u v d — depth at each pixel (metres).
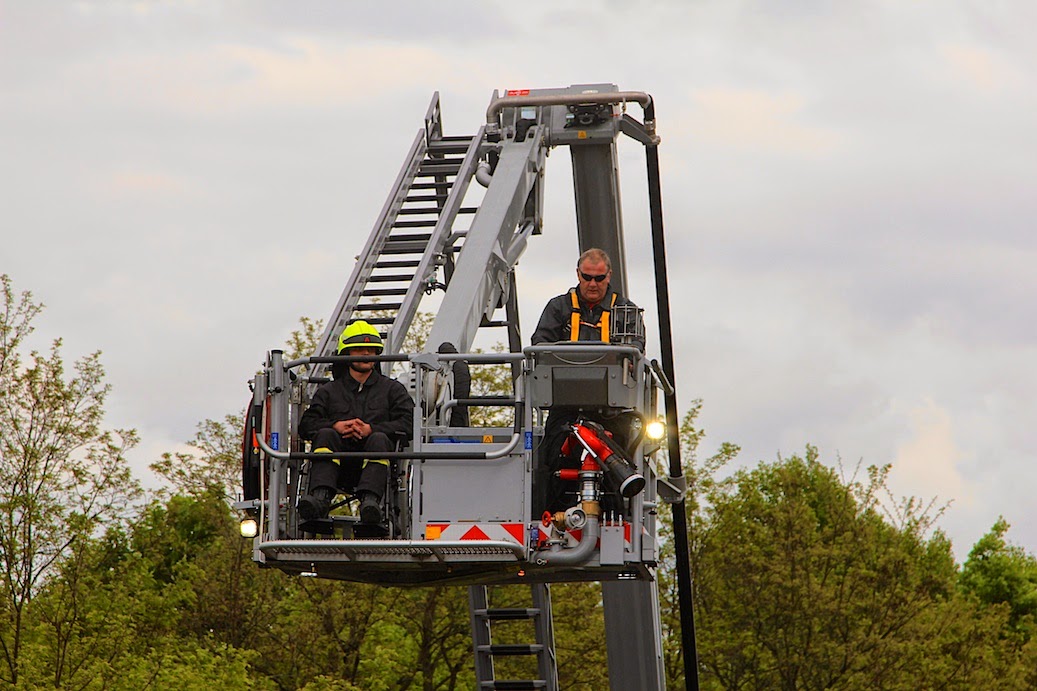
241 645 42.72
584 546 16.14
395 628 43.81
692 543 47.12
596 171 24.83
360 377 17.00
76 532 33.72
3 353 34.59
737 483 49.38
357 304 23.31
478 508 16.14
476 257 22.31
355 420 16.48
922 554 50.66
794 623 44.78
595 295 16.95
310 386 19.12
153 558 40.03
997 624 50.12
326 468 16.33
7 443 34.03
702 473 48.66
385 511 16.41
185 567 44.38
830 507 49.28
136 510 36.97
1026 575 78.62
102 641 33.69
